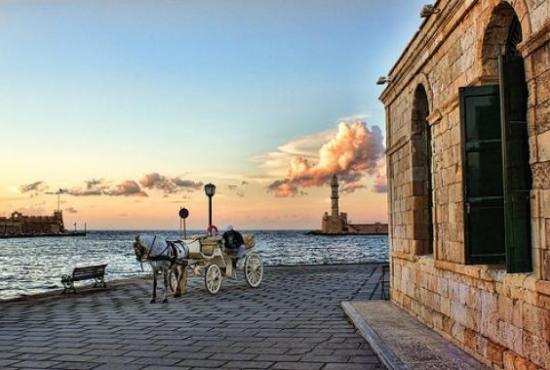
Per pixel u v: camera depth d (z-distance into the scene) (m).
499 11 7.64
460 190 9.20
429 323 11.13
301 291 19.78
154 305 16.72
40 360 9.73
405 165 13.12
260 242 160.00
